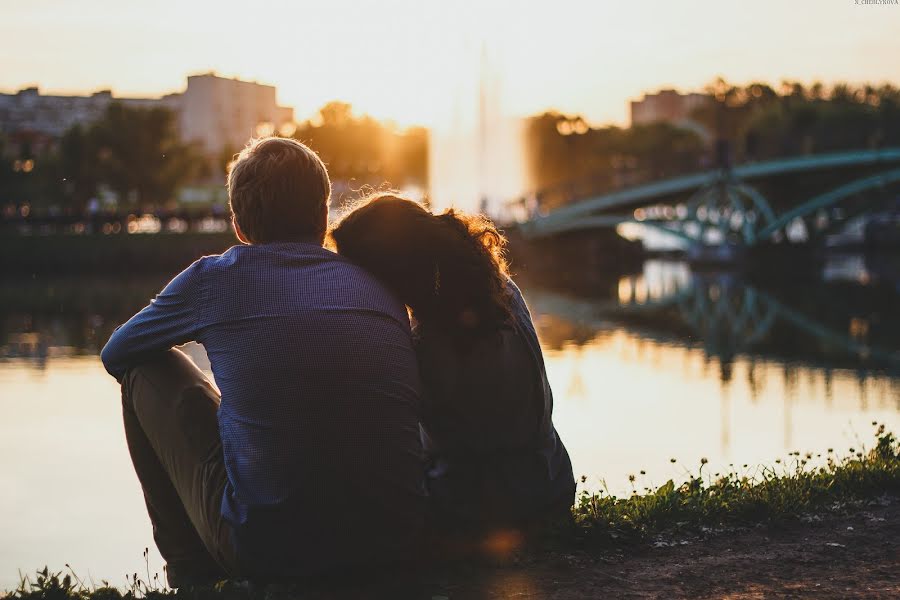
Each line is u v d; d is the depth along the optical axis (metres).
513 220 75.19
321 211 2.94
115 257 66.62
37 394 22.53
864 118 87.44
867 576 3.25
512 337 2.98
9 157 81.06
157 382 3.03
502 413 3.03
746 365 28.89
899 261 75.88
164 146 77.56
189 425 3.00
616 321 41.31
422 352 2.94
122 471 13.91
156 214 70.75
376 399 2.74
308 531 2.77
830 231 66.62
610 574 3.23
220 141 133.00
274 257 2.79
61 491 12.52
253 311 2.73
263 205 2.87
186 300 2.81
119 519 10.83
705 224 68.06
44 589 3.22
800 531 3.77
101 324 38.72
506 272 3.04
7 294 51.72
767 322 40.81
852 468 4.54
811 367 28.39
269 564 2.87
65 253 66.56
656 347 33.38
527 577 3.16
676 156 70.38
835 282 60.03
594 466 12.11
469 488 3.15
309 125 104.25
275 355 2.69
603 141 118.31
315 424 2.70
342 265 2.83
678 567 3.32
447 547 3.22
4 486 12.93
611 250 79.12
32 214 74.81
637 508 3.92
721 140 65.88
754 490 4.18
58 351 31.06
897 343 33.94
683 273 70.94
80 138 76.00
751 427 17.25
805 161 62.19
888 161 60.56
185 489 3.02
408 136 105.38
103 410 20.22
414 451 2.84
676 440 15.34
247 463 2.73
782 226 64.69
